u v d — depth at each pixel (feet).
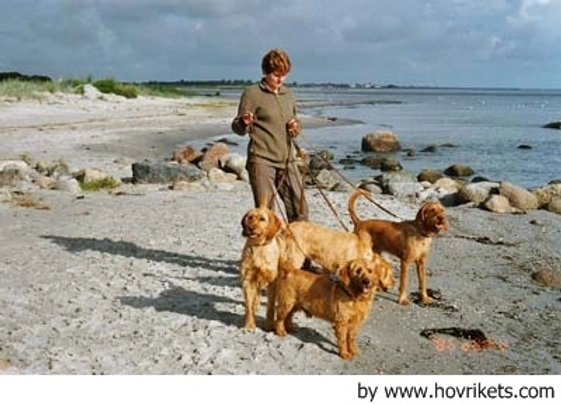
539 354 18.31
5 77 132.36
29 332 18.31
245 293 18.43
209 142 77.36
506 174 58.75
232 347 17.71
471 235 30.04
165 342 17.90
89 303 20.21
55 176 42.52
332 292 17.42
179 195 36.68
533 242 29.09
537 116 169.58
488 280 23.75
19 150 58.08
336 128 109.60
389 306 20.93
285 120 21.54
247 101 21.36
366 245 21.04
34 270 22.97
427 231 20.57
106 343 17.83
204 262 24.14
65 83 128.26
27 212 31.45
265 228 17.93
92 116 97.40
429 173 48.62
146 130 83.46
